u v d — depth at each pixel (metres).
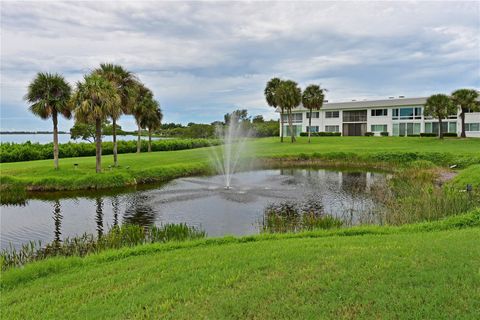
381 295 4.89
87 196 18.05
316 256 6.50
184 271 6.12
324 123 60.41
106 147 38.97
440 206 10.87
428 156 28.88
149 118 40.06
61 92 21.73
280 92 45.09
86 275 6.16
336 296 4.93
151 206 15.12
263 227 11.07
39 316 4.82
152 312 4.77
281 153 34.00
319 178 22.80
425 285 5.13
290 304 4.78
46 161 28.83
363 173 25.44
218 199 16.14
